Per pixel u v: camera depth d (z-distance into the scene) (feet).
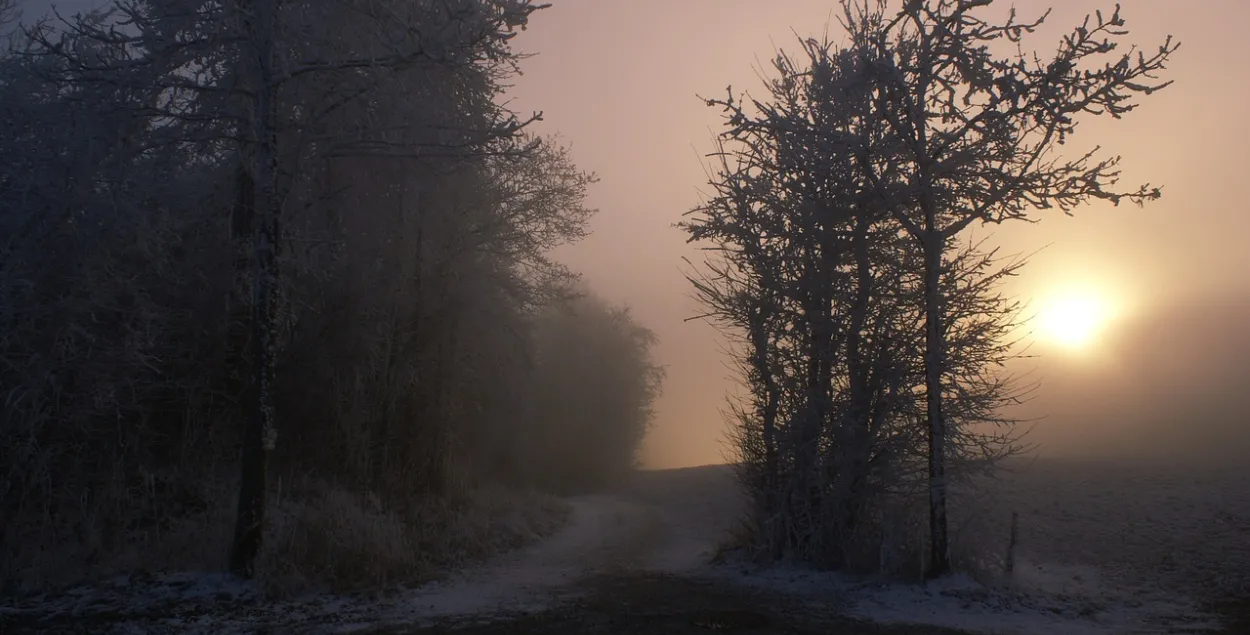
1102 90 32.63
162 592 29.43
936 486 33.86
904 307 37.42
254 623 26.48
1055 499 49.60
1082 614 29.17
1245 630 26.40
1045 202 34.27
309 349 46.34
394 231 50.70
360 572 34.06
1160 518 43.04
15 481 33.47
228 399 43.09
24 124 36.37
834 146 37.88
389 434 51.49
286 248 41.09
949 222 37.70
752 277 41.57
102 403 34.17
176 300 41.98
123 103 34.09
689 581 36.35
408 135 39.88
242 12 32.37
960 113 34.65
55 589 29.14
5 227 34.42
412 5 36.42
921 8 34.96
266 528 34.47
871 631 26.30
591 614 28.55
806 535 38.75
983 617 28.55
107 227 34.94
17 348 33.81
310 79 36.60
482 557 43.68
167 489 38.29
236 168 36.58
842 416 37.40
